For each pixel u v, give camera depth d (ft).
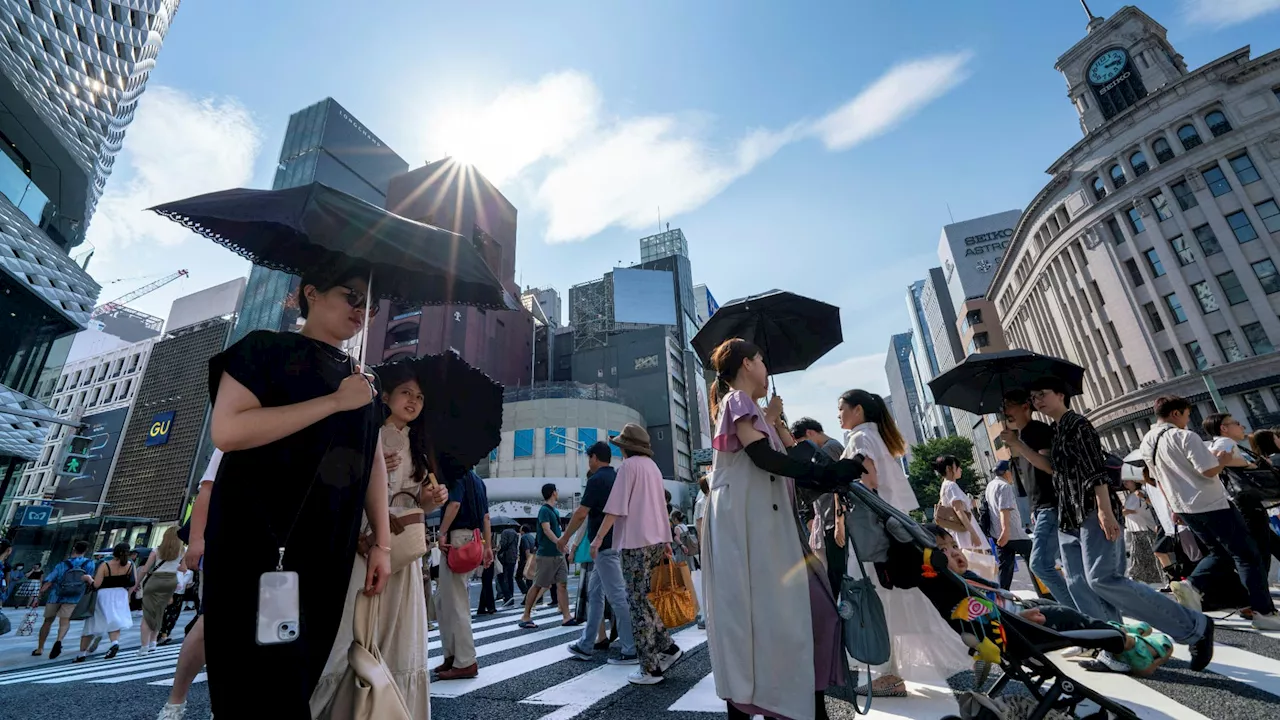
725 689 6.02
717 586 6.45
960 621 6.42
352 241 5.04
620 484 11.68
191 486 184.14
